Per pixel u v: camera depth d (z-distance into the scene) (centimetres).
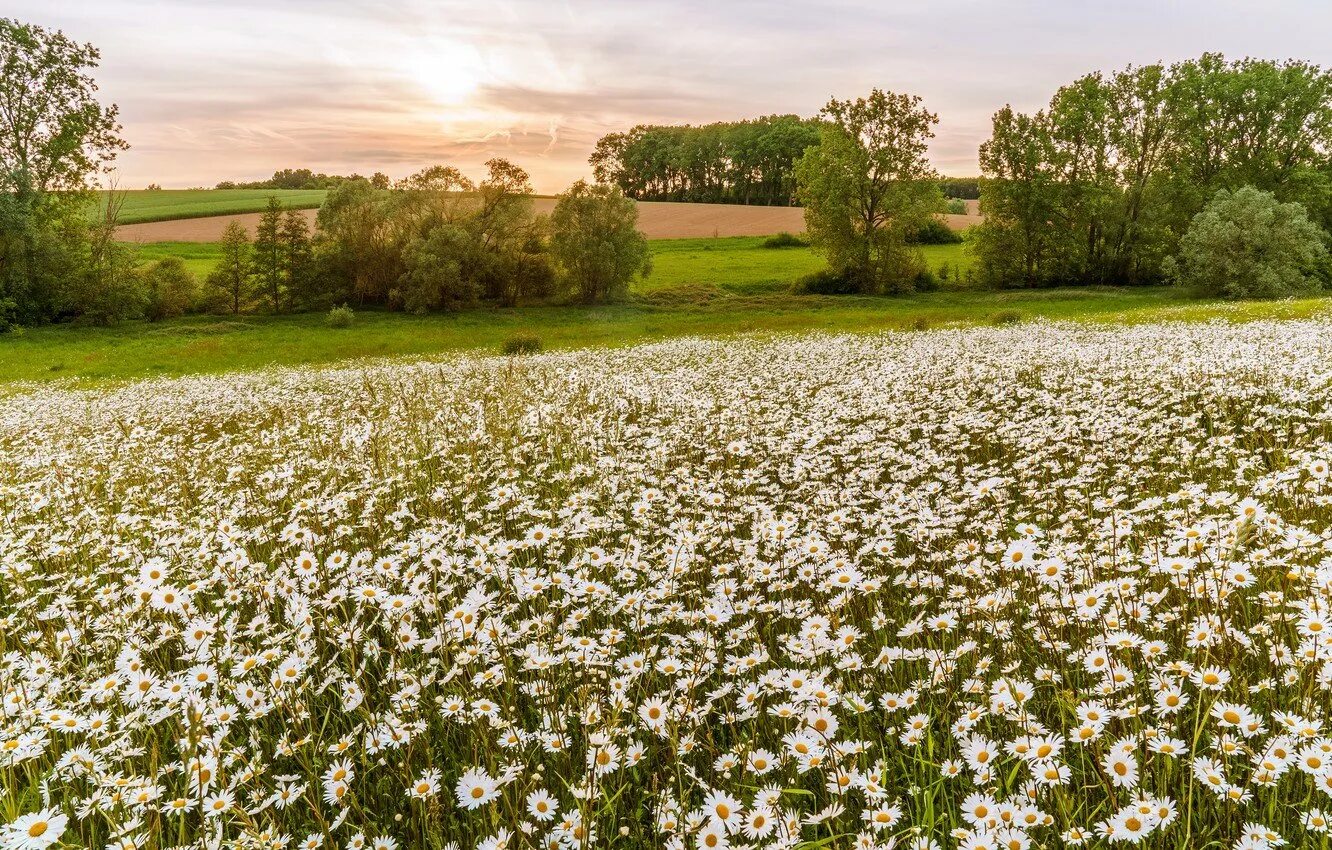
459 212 6462
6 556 671
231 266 5975
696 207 13150
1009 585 451
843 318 4966
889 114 6962
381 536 669
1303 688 327
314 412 1483
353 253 6278
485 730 350
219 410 1752
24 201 4997
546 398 1555
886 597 506
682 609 471
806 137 14112
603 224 6488
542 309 6219
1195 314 3319
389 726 351
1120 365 1536
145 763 368
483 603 421
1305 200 6022
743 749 325
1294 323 2331
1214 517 527
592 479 879
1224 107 6397
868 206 7181
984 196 7156
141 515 787
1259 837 250
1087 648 374
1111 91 6738
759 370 1922
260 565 538
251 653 441
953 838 278
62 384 2872
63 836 332
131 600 522
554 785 351
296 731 369
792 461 945
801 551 512
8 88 5084
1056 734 310
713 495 658
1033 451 921
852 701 344
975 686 345
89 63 5384
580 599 490
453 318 5700
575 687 388
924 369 1720
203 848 279
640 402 1437
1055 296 6050
